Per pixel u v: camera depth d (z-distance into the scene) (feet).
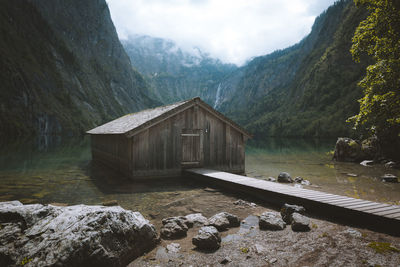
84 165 63.41
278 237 18.35
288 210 22.53
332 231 19.01
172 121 45.37
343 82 499.51
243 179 36.99
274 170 59.21
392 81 32.27
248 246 17.06
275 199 28.96
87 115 364.38
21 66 284.41
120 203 29.68
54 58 396.16
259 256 15.49
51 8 538.47
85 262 13.56
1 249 13.96
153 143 43.68
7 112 226.58
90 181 42.88
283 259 14.93
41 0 513.04
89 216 15.61
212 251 16.57
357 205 22.61
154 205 28.78
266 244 17.22
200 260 15.38
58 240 13.94
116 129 51.01
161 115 43.21
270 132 540.11
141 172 42.78
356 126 37.24
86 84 448.65
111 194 34.09
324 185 41.75
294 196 26.63
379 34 33.81
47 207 17.61
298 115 524.52
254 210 26.71
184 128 46.47
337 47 572.51
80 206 17.94
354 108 379.96
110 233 15.01
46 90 314.55
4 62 251.39
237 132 52.24
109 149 60.13
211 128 49.26
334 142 221.66
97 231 14.53
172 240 18.65
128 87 648.79
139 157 42.55
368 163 69.46
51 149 110.93
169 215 25.13
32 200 30.83
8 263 13.51
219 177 38.52
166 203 29.63
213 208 27.53
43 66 350.02
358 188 39.27
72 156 85.97
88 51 585.22
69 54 445.78
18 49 322.55
